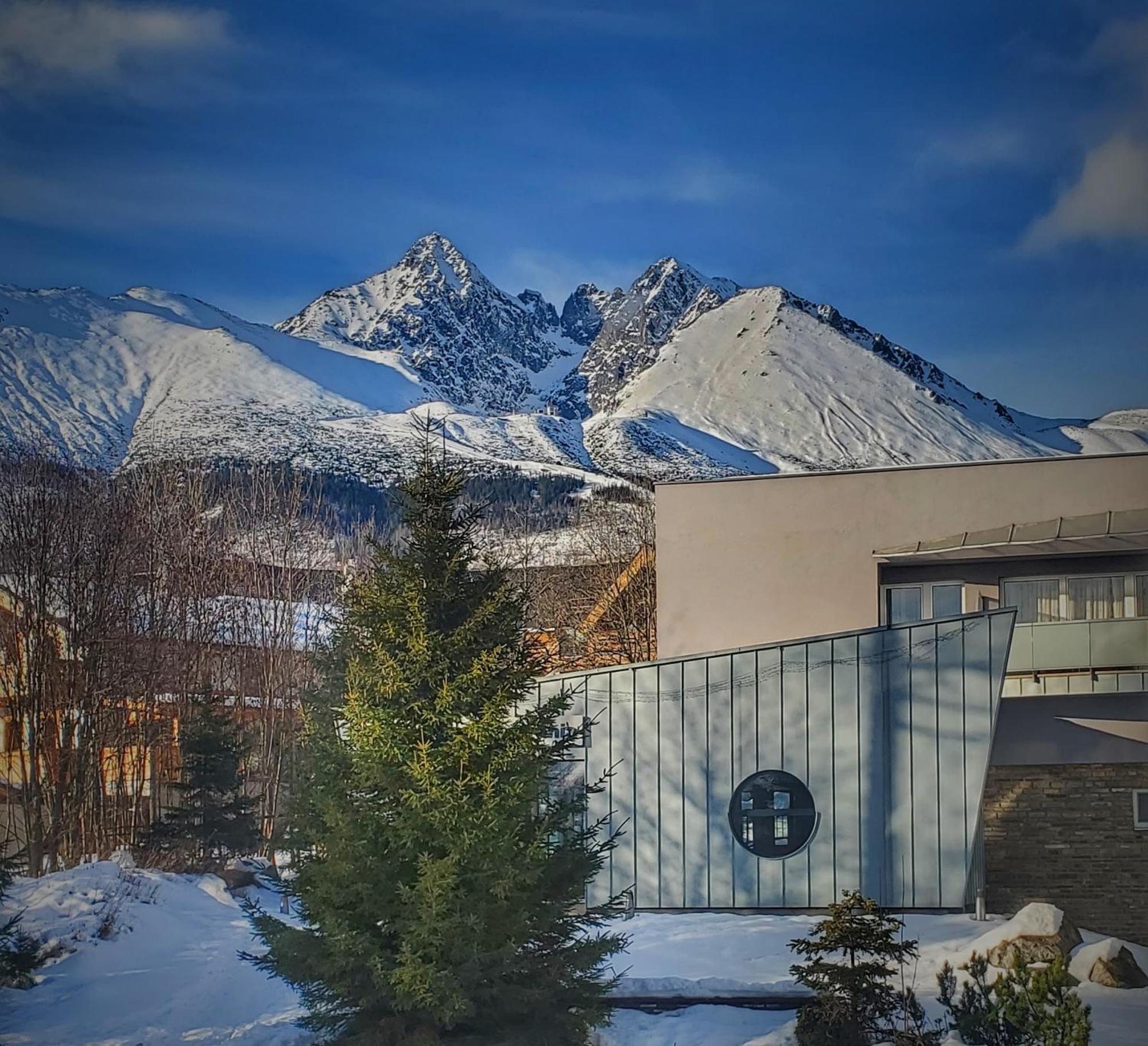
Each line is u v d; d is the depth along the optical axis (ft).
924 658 67.67
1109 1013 49.24
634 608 131.85
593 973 43.98
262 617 130.82
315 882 41.37
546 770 43.37
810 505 80.64
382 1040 39.78
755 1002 50.24
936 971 54.65
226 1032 47.14
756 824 68.18
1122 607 75.20
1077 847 72.74
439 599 43.39
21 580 102.94
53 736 103.71
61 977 55.16
